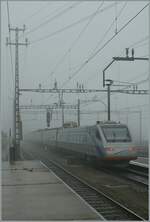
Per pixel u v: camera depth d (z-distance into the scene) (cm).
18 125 4797
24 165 3716
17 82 4809
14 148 4219
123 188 2458
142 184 2625
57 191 2038
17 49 4859
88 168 3862
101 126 3634
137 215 1505
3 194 1933
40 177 2689
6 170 3203
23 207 1589
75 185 2516
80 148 4366
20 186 2234
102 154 3519
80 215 1430
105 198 1969
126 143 3519
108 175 3234
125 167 3816
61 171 3409
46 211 1506
